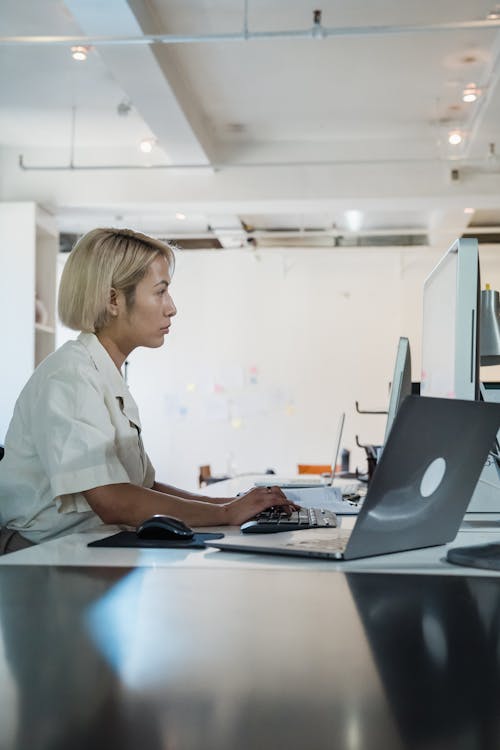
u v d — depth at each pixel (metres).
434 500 1.33
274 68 6.06
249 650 0.73
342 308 10.77
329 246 10.84
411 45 5.66
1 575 1.11
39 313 7.66
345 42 5.60
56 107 6.88
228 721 0.55
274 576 1.12
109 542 1.47
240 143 7.83
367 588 1.03
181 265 10.95
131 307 2.02
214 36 4.54
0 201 7.87
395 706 0.58
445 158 7.29
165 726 0.54
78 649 0.73
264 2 5.09
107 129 7.43
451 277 1.88
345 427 10.69
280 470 10.74
